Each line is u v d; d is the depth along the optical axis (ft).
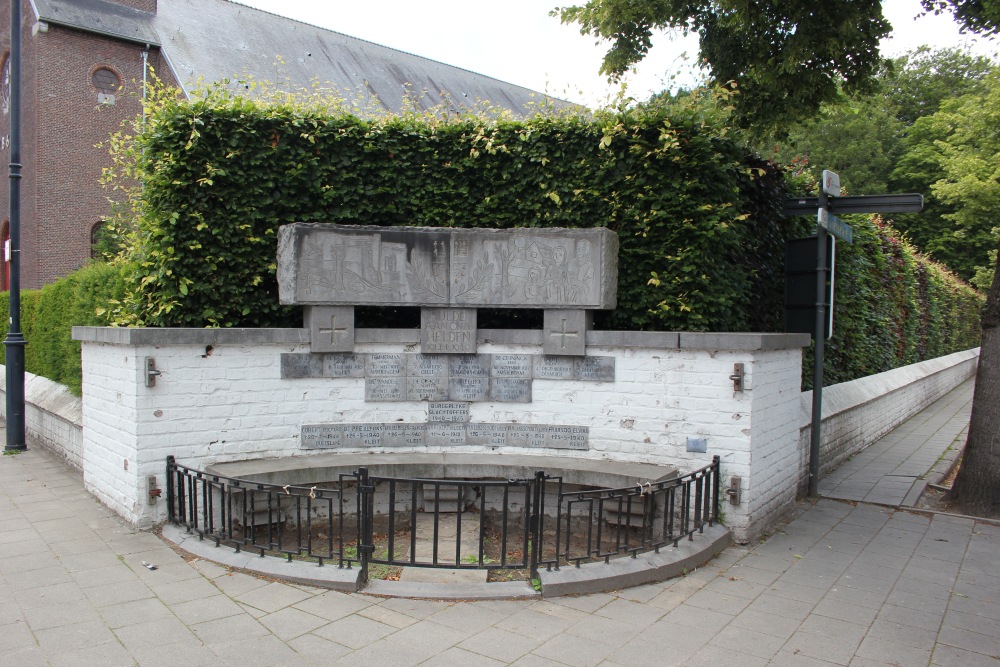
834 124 105.81
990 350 23.09
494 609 14.46
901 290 48.32
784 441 21.86
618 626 13.80
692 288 21.66
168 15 85.10
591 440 21.17
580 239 21.13
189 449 19.70
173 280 21.02
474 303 21.59
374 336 21.62
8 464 27.48
